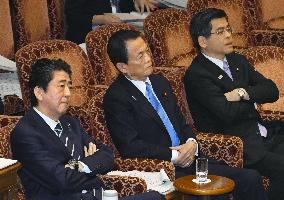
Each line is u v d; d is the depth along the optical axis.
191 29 16.59
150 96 15.02
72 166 12.86
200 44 16.50
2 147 12.57
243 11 22.72
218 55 16.50
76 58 17.08
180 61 19.55
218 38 16.25
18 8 19.77
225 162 15.30
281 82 18.58
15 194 11.84
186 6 22.28
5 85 17.86
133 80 14.91
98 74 17.64
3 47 19.19
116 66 14.87
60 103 12.80
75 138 13.27
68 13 21.14
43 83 12.71
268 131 16.91
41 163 12.52
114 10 23.16
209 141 15.32
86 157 13.10
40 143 12.66
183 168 15.12
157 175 13.82
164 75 16.41
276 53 18.70
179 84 16.38
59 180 12.47
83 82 17.17
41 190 12.68
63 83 12.81
